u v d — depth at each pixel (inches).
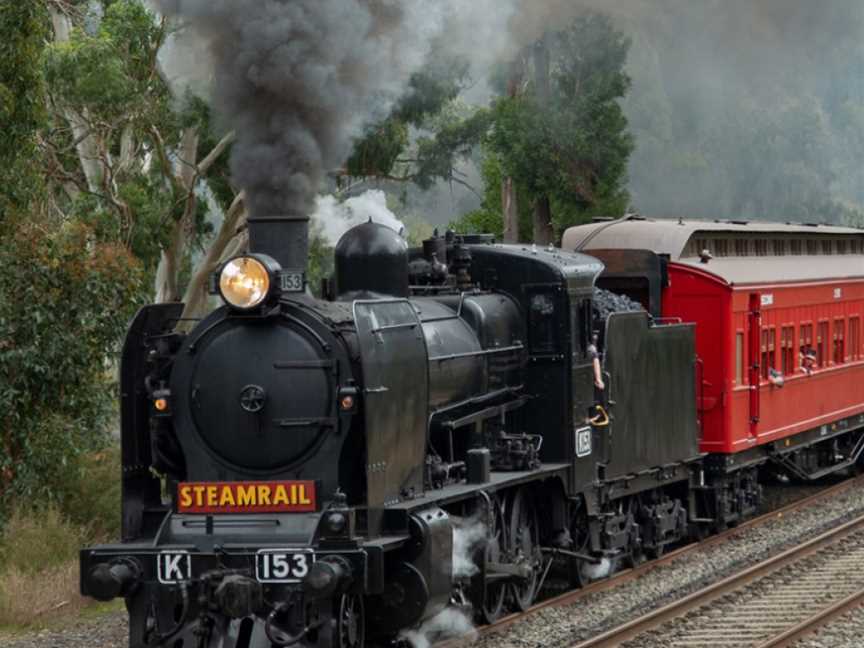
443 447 550.6
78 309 729.6
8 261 717.9
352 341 467.5
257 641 440.8
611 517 658.2
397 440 477.1
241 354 466.3
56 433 710.5
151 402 482.0
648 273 778.2
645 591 642.8
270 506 456.8
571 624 564.4
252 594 430.3
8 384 707.4
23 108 785.6
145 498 490.9
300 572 438.0
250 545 446.6
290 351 462.0
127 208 1228.5
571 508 627.2
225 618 443.8
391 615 470.3
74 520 727.1
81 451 731.4
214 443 468.4
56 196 1334.9
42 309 716.0
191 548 447.8
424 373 498.3
